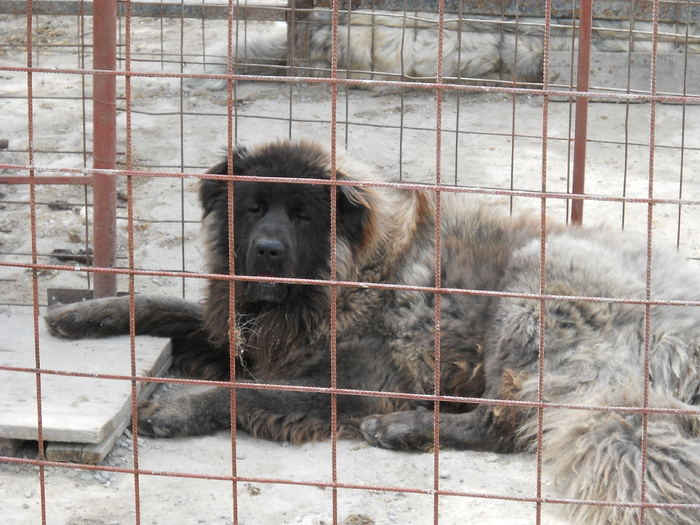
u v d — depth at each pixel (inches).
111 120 168.4
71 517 135.3
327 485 125.2
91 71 124.3
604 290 153.8
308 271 159.6
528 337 152.9
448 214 167.6
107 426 144.6
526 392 151.5
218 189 163.9
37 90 315.6
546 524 137.3
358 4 326.3
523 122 305.4
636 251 162.6
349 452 151.8
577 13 328.5
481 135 291.7
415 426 152.2
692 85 328.8
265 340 163.2
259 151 161.3
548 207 241.0
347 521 136.6
